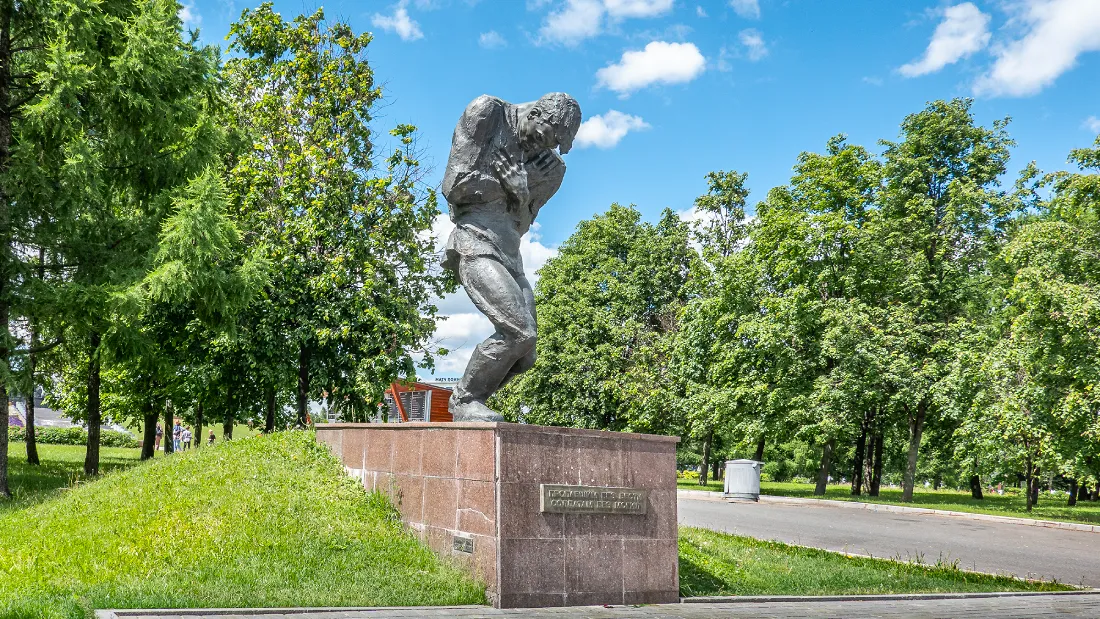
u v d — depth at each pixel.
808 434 31.14
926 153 33.19
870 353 28.86
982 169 32.12
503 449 7.42
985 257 30.48
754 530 16.56
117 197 17.84
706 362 36.31
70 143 14.84
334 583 7.25
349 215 24.12
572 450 7.78
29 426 24.78
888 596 9.21
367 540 8.28
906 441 42.41
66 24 14.71
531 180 9.23
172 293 15.41
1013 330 23.11
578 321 41.38
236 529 8.30
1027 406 23.78
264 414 27.98
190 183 15.90
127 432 49.34
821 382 29.80
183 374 24.17
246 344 22.80
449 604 7.08
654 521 8.18
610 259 43.28
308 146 24.14
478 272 8.93
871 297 31.59
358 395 24.64
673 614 7.29
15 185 15.23
